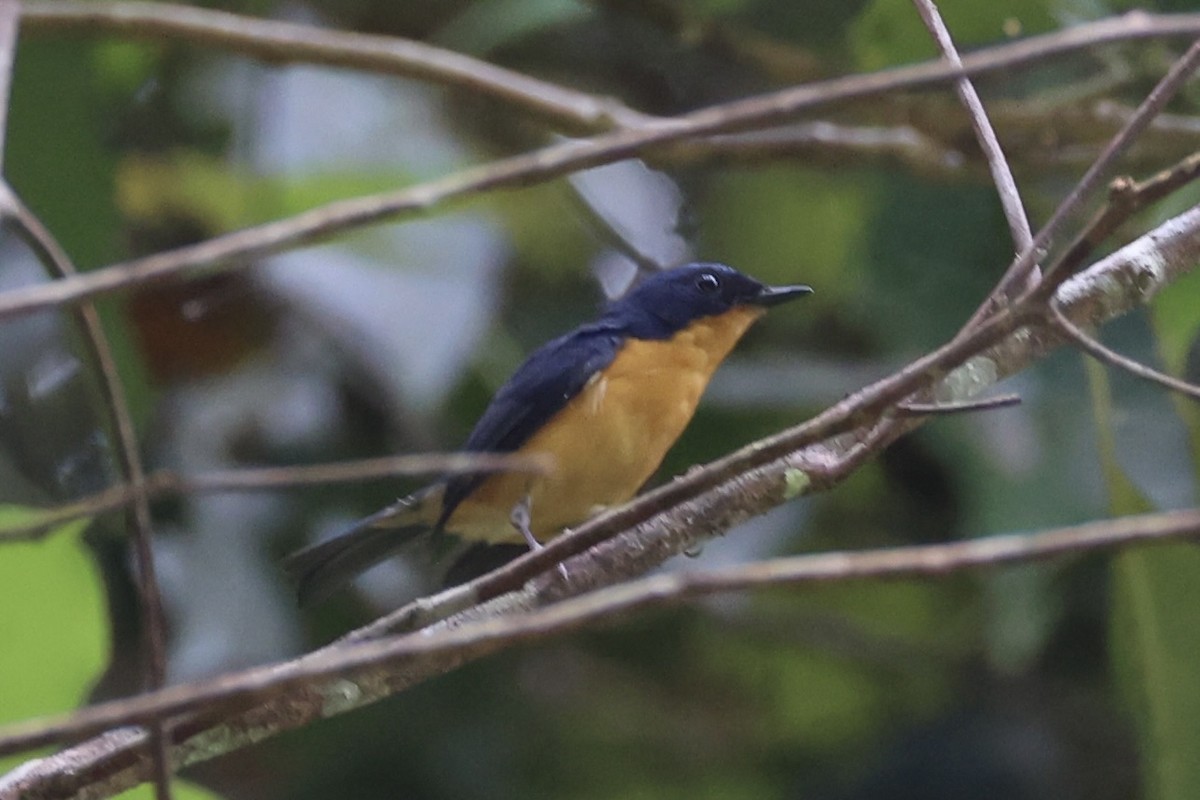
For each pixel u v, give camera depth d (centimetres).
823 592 1295
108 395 480
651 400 962
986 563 344
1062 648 1248
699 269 1021
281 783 1165
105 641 649
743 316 1014
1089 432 1018
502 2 1114
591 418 939
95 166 920
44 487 933
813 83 1207
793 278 1259
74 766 596
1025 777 1201
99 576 637
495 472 916
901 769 1224
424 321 964
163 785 452
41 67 902
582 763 1273
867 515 1259
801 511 1134
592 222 1082
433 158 1062
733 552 1116
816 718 1340
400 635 601
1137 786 1190
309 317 975
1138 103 1181
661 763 1292
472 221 1008
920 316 1117
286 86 1070
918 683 1309
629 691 1304
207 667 952
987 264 1119
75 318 473
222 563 991
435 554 1014
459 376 1041
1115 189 470
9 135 908
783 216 1249
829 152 1095
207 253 381
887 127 1168
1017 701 1248
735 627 1274
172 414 1038
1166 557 835
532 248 1152
